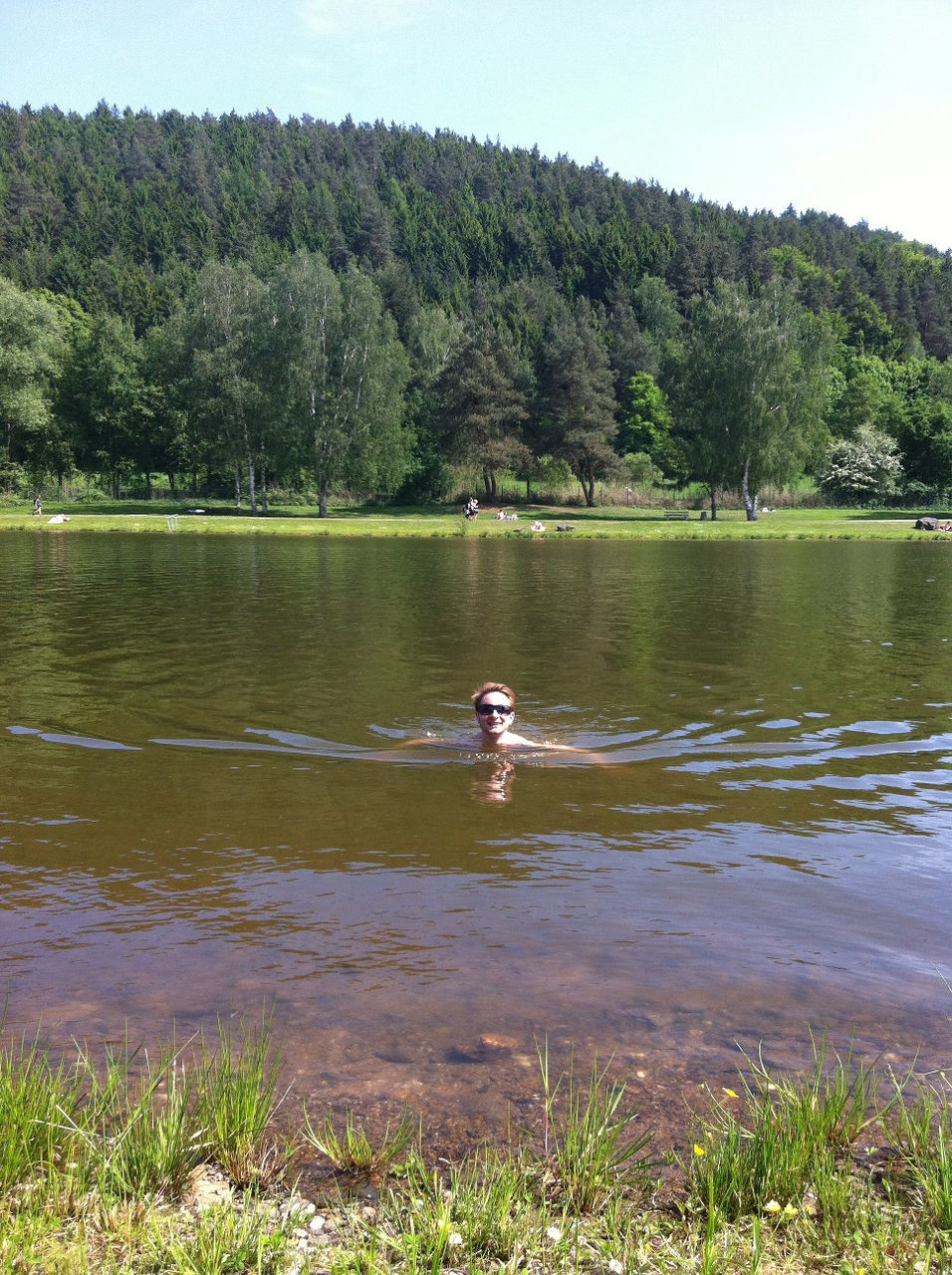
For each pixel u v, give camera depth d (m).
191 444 80.25
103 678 12.17
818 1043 3.95
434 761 8.66
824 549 43.88
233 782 7.91
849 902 5.48
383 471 68.00
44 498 82.75
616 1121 3.41
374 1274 2.64
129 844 6.39
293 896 5.52
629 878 5.86
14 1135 3.09
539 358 92.69
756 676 12.71
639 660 13.84
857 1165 3.17
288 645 14.84
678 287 162.75
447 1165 3.18
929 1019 4.16
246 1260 2.70
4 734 9.41
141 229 164.25
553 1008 4.24
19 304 69.56
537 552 40.12
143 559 32.84
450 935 5.00
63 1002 4.24
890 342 156.38
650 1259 2.72
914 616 19.27
